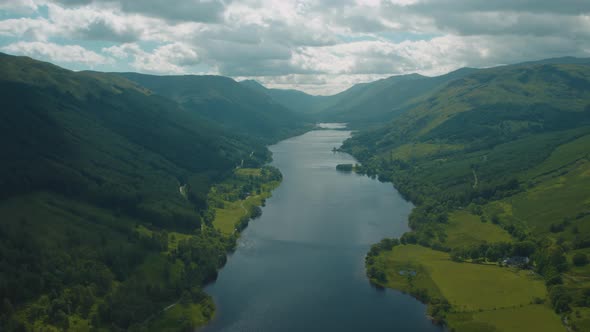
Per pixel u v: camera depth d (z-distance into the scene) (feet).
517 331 621.31
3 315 589.32
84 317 643.86
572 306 646.74
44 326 606.96
